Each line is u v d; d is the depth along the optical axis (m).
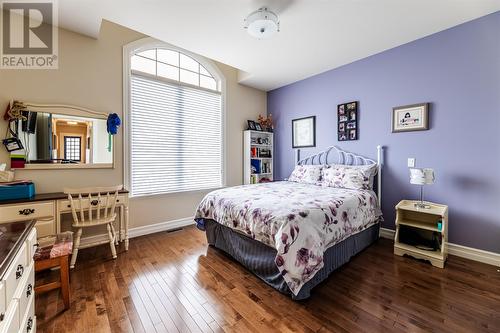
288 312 1.57
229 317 1.53
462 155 2.43
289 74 3.85
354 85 3.35
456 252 2.46
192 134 3.70
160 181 3.34
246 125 4.44
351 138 3.38
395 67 2.92
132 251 2.60
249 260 2.10
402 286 1.87
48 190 2.45
